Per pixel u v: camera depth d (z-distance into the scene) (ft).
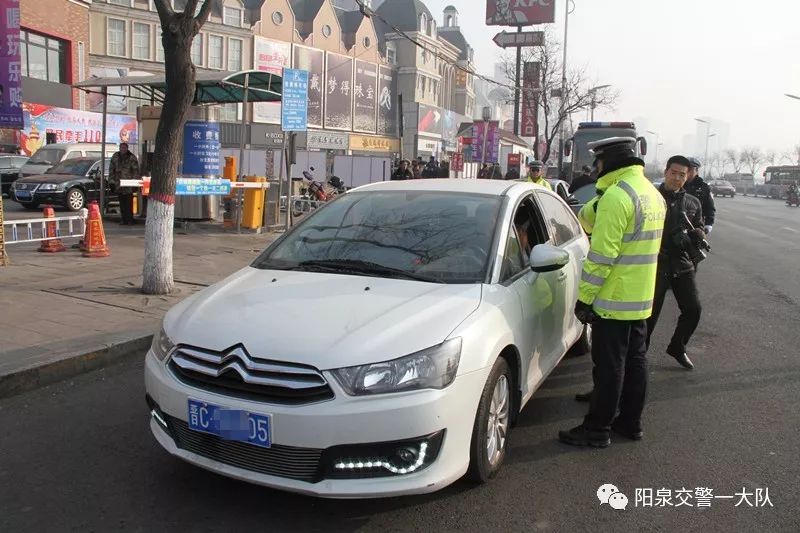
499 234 13.48
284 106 43.88
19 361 16.51
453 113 225.56
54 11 100.22
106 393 16.11
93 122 103.86
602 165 14.10
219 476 12.04
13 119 26.55
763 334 23.44
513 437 14.28
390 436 9.65
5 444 13.21
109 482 11.77
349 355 9.77
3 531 10.16
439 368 10.07
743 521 11.02
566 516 11.02
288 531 10.31
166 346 11.09
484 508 11.16
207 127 44.86
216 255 35.55
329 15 183.93
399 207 14.78
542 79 114.42
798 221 84.79
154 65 144.87
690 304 18.71
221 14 157.48
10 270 28.22
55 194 53.47
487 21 130.31
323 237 14.30
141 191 46.09
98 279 27.02
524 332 12.94
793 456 13.53
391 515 10.84
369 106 197.57
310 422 9.51
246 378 9.88
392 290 11.79
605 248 12.96
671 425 15.14
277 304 11.31
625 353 13.64
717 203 146.51
